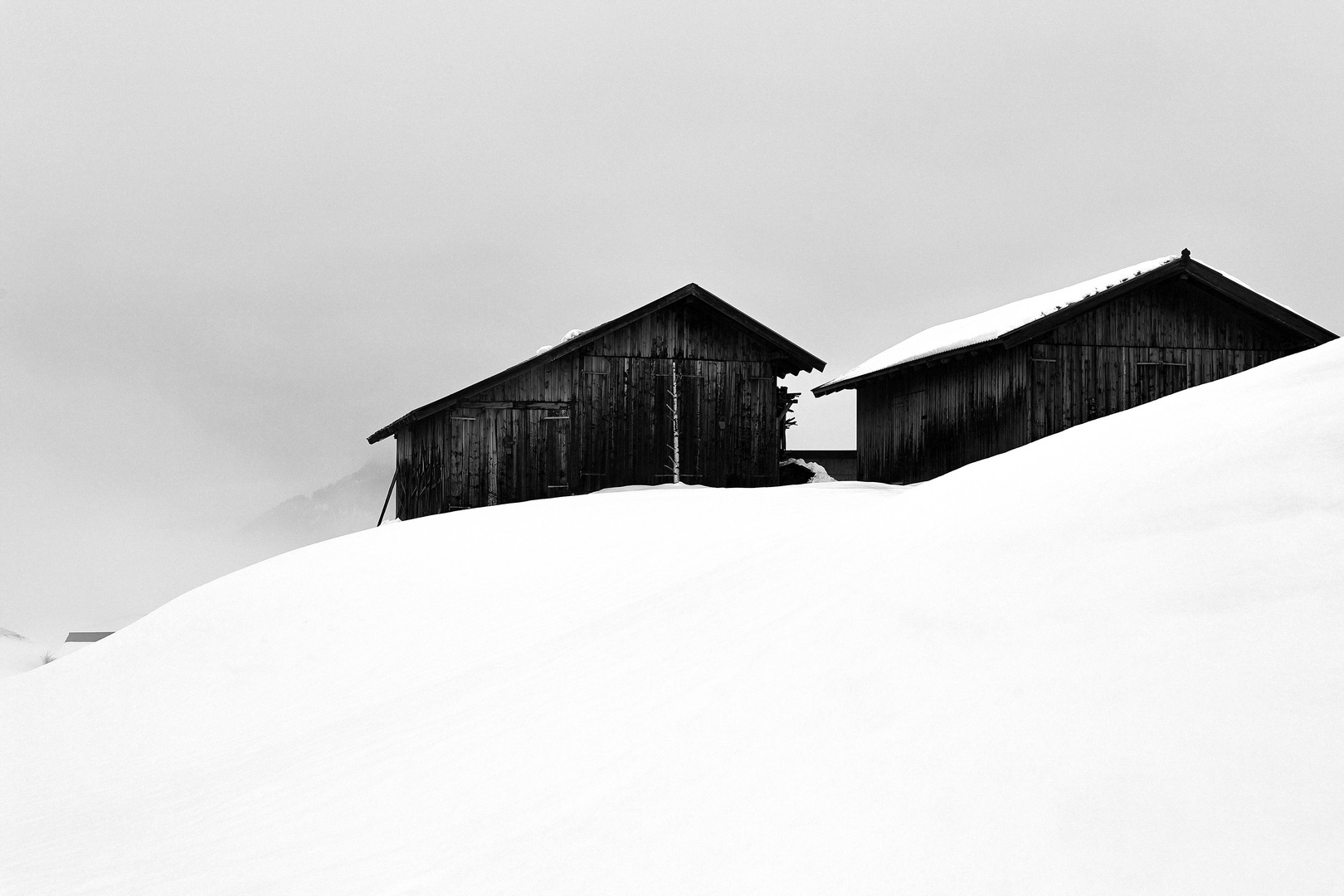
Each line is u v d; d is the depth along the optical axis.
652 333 22.83
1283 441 3.72
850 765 2.91
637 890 2.66
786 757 3.14
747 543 11.01
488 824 3.58
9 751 9.70
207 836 4.82
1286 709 2.34
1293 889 1.87
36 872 4.91
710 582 6.55
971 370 21.12
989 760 2.62
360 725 6.71
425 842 3.63
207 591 13.85
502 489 21.97
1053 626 3.17
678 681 4.41
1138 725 2.50
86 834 5.80
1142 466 4.14
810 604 4.56
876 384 25.03
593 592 10.26
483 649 8.97
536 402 22.23
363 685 9.03
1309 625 2.62
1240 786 2.16
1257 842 2.00
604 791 3.49
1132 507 3.76
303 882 3.55
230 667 10.88
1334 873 1.86
